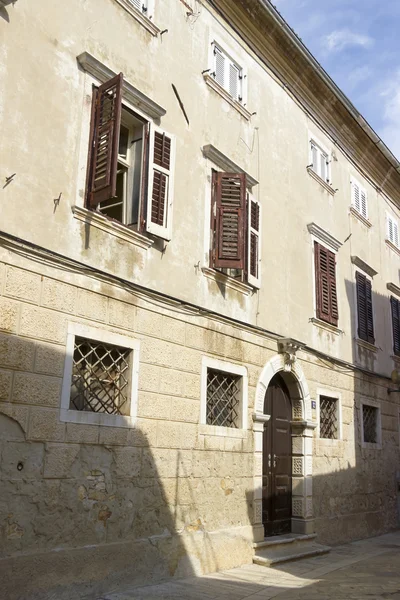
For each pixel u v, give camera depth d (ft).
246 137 37.47
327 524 39.63
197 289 31.19
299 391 39.01
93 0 27.40
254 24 38.58
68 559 22.22
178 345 29.17
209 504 29.73
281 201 40.29
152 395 27.22
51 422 22.56
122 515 24.85
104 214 27.12
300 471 38.27
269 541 33.65
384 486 48.70
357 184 53.11
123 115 28.45
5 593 20.04
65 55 25.55
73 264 24.13
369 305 51.34
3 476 20.77
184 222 30.94
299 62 42.65
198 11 34.50
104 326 25.31
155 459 26.89
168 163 29.66
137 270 27.55
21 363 21.84
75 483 23.12
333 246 46.50
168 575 26.53
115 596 23.32
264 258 37.47
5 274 21.75
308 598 24.86
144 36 30.19
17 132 22.97
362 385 47.80
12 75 23.11
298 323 40.04
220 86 35.14
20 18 23.81
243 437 32.89
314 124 46.60
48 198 23.79
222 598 24.38
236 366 33.14
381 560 34.83
